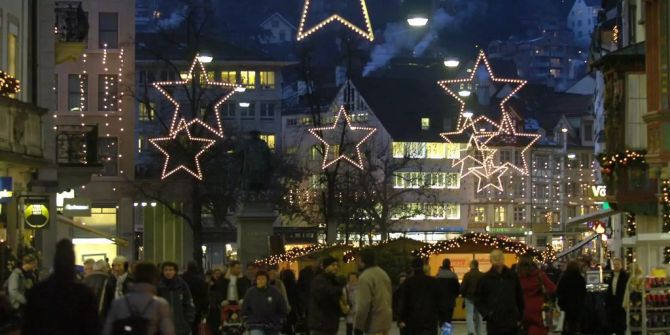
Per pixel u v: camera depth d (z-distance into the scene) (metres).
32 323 15.39
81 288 15.48
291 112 140.75
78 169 49.34
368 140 123.56
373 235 104.56
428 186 123.00
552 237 142.12
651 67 38.09
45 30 45.50
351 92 136.88
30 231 43.28
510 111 143.12
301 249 52.28
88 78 86.75
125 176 86.62
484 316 24.94
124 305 16.59
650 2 38.06
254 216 62.91
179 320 24.78
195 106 83.31
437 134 135.88
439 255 47.97
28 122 37.72
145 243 90.56
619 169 46.56
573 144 147.00
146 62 112.12
